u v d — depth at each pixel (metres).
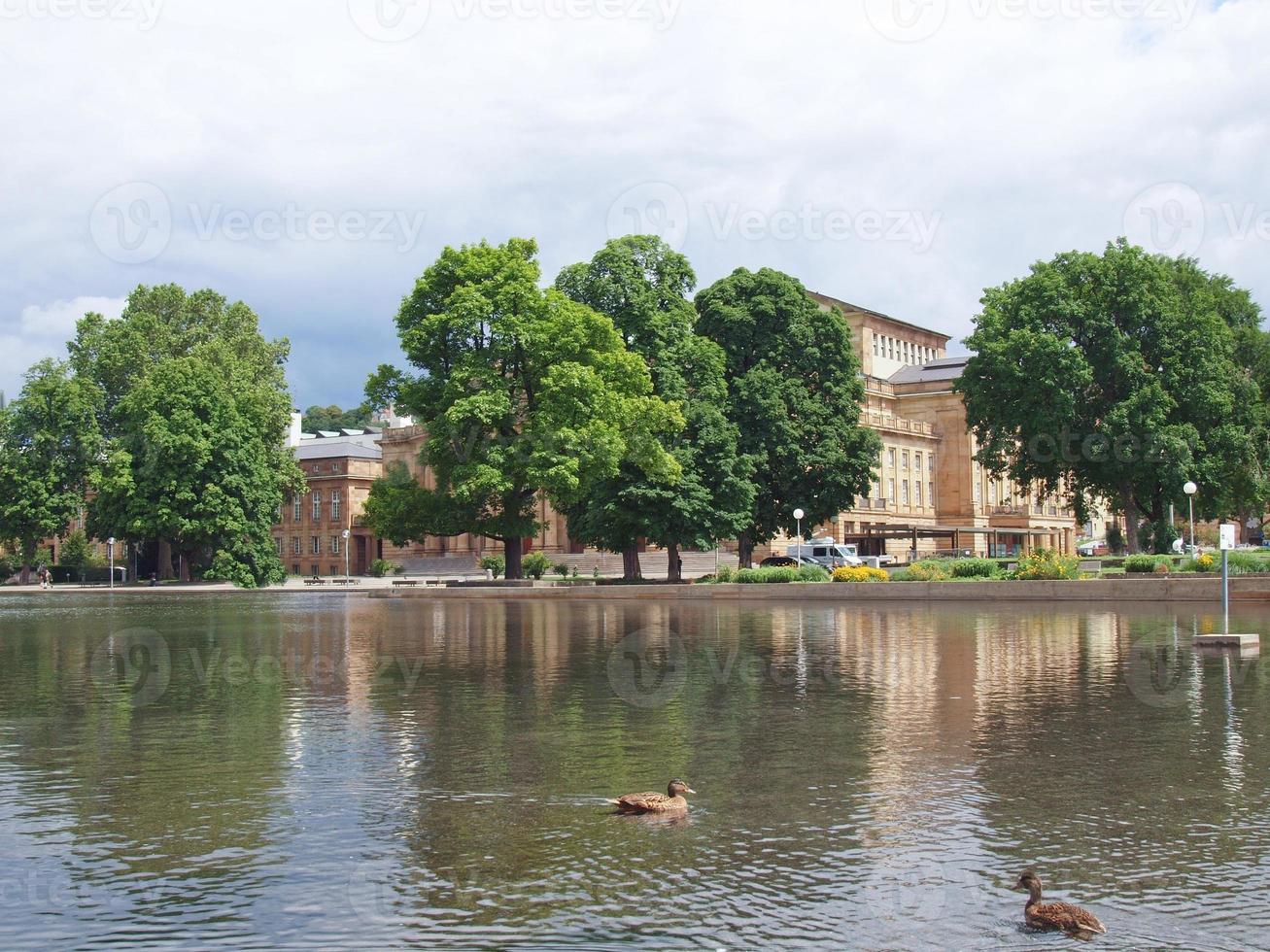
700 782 12.72
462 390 58.66
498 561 99.00
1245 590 42.09
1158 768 13.26
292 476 96.38
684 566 99.06
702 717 16.95
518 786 12.61
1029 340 66.25
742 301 72.50
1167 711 17.16
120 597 68.88
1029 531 105.69
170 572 92.62
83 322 100.12
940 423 127.75
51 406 91.69
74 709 18.42
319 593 71.19
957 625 33.59
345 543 130.00
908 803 11.74
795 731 15.64
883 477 118.12
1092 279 68.50
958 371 130.50
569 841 10.55
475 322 58.50
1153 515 70.44
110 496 84.12
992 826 10.93
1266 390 72.94
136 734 15.97
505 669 23.38
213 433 83.56
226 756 14.38
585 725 16.36
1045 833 10.68
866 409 122.75
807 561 75.12
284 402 97.75
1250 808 11.51
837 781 12.71
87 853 10.35
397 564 115.38
